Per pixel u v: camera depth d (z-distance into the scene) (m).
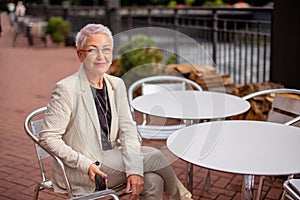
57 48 11.67
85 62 2.17
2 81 7.23
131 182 2.16
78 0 18.14
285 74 4.07
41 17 14.35
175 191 2.32
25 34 12.16
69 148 2.12
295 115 3.09
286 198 2.27
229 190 3.06
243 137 2.20
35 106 5.57
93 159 2.19
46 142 2.10
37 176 3.34
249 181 2.03
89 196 1.80
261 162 1.88
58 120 2.10
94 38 2.15
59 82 2.15
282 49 4.06
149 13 7.66
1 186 3.17
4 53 10.48
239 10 4.73
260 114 3.65
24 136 4.31
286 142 2.13
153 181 2.21
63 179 2.11
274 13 4.10
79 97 2.14
